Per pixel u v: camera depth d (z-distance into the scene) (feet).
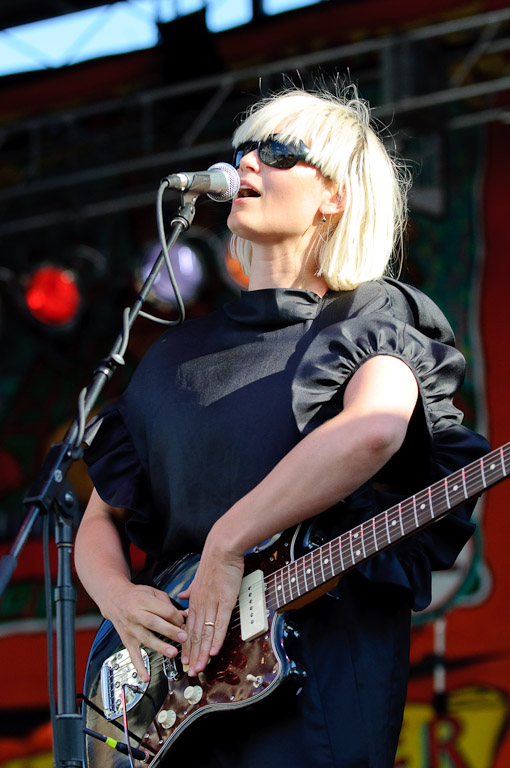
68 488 8.45
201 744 8.45
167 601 8.65
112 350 9.02
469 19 25.08
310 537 8.43
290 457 8.23
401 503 7.98
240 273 27.50
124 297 30.50
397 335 8.76
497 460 7.57
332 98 10.64
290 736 8.04
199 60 28.14
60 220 30.37
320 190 9.51
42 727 28.30
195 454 8.99
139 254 30.22
